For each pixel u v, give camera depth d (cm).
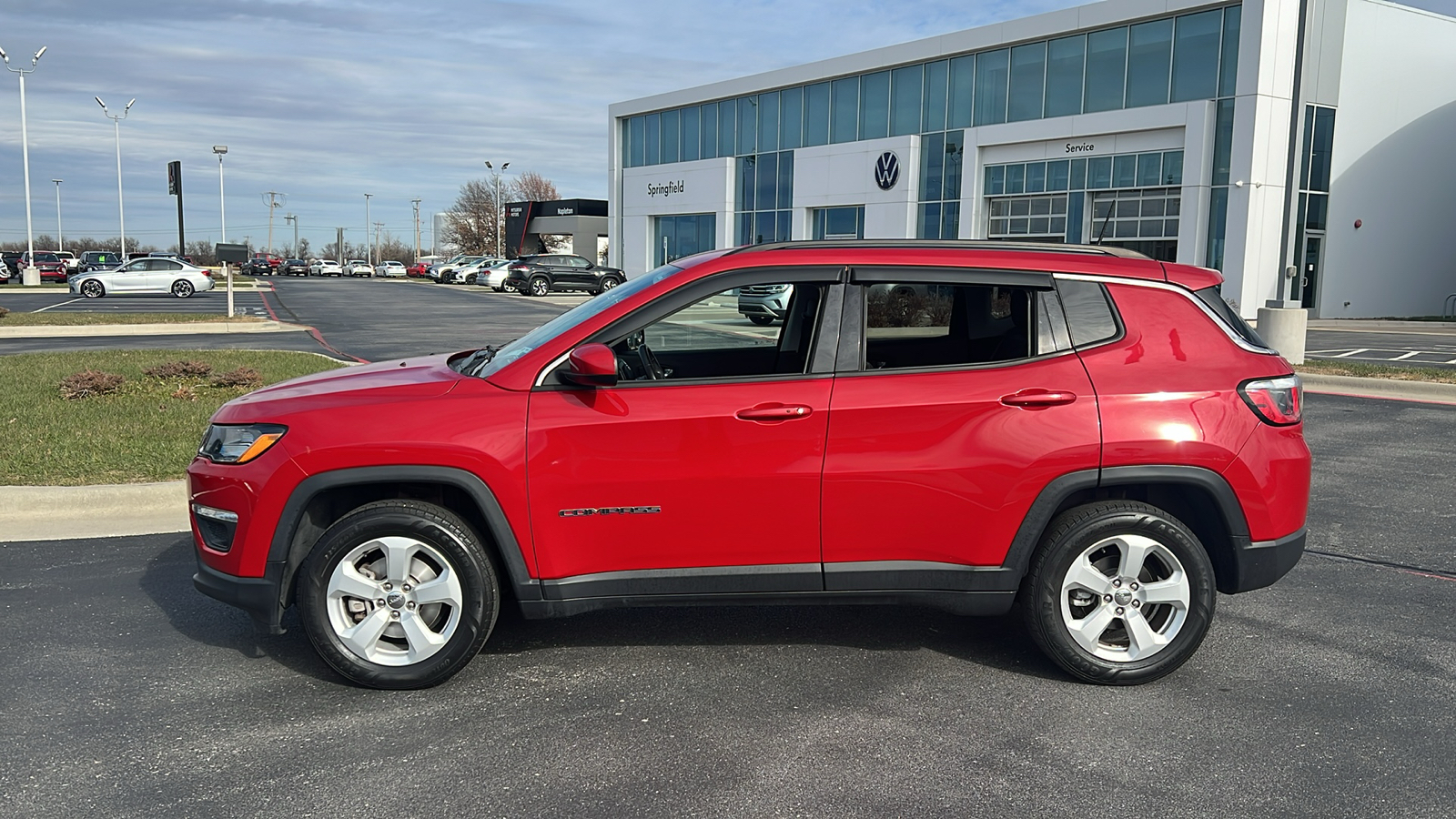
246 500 389
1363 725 376
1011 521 396
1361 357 1764
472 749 352
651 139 5062
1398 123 3150
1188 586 404
